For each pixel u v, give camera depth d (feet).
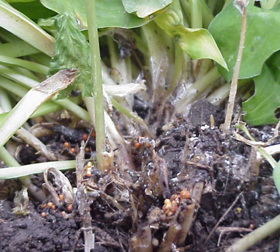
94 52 0.51
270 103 0.69
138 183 0.57
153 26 0.76
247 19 0.68
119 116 0.73
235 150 0.64
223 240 0.59
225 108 0.74
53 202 0.58
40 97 0.54
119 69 0.77
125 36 0.76
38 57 0.70
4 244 0.53
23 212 0.57
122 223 0.58
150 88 0.79
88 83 0.57
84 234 0.55
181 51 0.74
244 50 0.67
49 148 0.67
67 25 0.55
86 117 0.66
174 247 0.56
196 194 0.57
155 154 0.58
